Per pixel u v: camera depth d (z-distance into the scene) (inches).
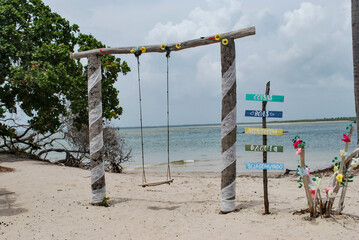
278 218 271.4
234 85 300.0
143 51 332.8
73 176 526.3
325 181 472.4
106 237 248.2
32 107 698.2
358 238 223.6
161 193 418.0
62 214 305.7
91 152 342.0
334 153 1154.7
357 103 503.2
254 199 361.4
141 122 338.0
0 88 651.5
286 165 857.5
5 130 742.5
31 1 724.7
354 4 497.0
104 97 749.3
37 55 632.4
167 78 335.0
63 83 649.0
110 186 469.1
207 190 442.6
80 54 350.9
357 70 499.2
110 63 742.5
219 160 1096.2
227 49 298.5
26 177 481.7
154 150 1721.2
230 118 298.8
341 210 268.1
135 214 307.6
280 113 280.5
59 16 735.7
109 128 799.7
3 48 607.2
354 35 498.6
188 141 2546.8
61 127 807.7
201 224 271.9
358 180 460.1
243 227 255.6
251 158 1074.1
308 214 275.1
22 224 274.5
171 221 284.5
